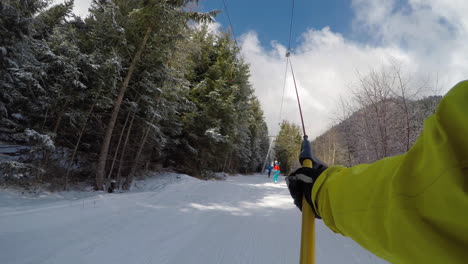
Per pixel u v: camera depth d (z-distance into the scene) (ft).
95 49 29.14
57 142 31.78
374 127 28.32
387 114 26.99
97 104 29.01
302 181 2.88
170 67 36.47
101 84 28.17
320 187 2.40
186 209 20.13
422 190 1.24
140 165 41.55
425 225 1.16
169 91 35.63
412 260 1.29
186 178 44.01
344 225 1.91
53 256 9.95
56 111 27.94
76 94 28.14
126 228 13.98
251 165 129.39
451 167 1.06
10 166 23.54
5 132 34.30
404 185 1.36
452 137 1.13
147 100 33.53
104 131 34.19
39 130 27.14
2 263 9.17
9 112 31.04
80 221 14.62
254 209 21.88
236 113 60.23
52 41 27.89
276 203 25.59
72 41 28.45
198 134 55.83
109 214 16.66
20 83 27.09
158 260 10.18
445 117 1.21
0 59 25.14
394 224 1.37
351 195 1.88
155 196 24.70
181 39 32.48
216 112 56.29
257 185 45.91
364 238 1.69
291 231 14.83
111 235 12.71
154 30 31.99
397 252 1.37
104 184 32.30
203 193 29.71
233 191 33.53
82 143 33.47
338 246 12.09
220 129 58.90
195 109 50.01
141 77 34.19
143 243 11.89
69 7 42.22
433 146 1.20
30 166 25.54
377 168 1.78
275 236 13.75
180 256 10.63
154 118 35.24
